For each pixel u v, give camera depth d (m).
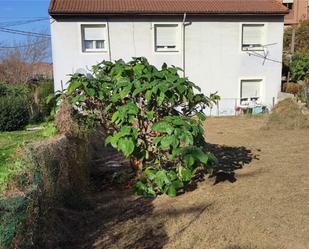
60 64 19.14
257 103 21.00
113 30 19.31
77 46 19.11
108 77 7.12
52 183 4.94
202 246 4.75
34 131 12.35
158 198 6.41
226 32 20.30
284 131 13.27
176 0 20.78
